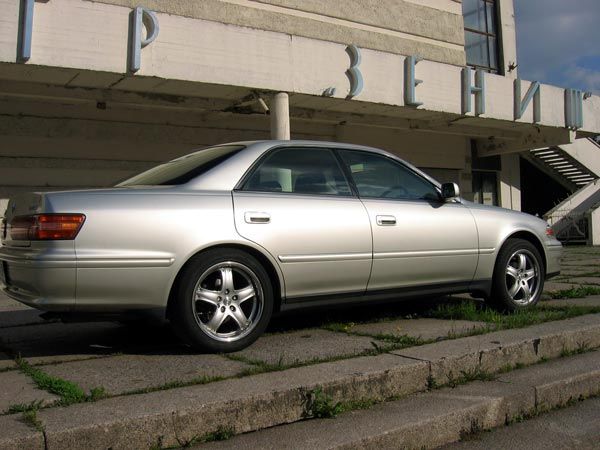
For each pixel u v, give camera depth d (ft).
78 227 12.03
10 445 8.20
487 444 10.56
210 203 13.34
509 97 43.11
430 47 46.62
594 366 13.57
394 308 19.20
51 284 11.86
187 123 38.37
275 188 14.55
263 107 32.94
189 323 12.88
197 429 9.45
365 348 13.46
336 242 14.67
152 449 9.08
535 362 13.83
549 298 21.06
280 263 13.93
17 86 29.73
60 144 34.04
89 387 10.78
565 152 60.64
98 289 12.14
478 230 17.37
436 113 39.47
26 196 12.95
